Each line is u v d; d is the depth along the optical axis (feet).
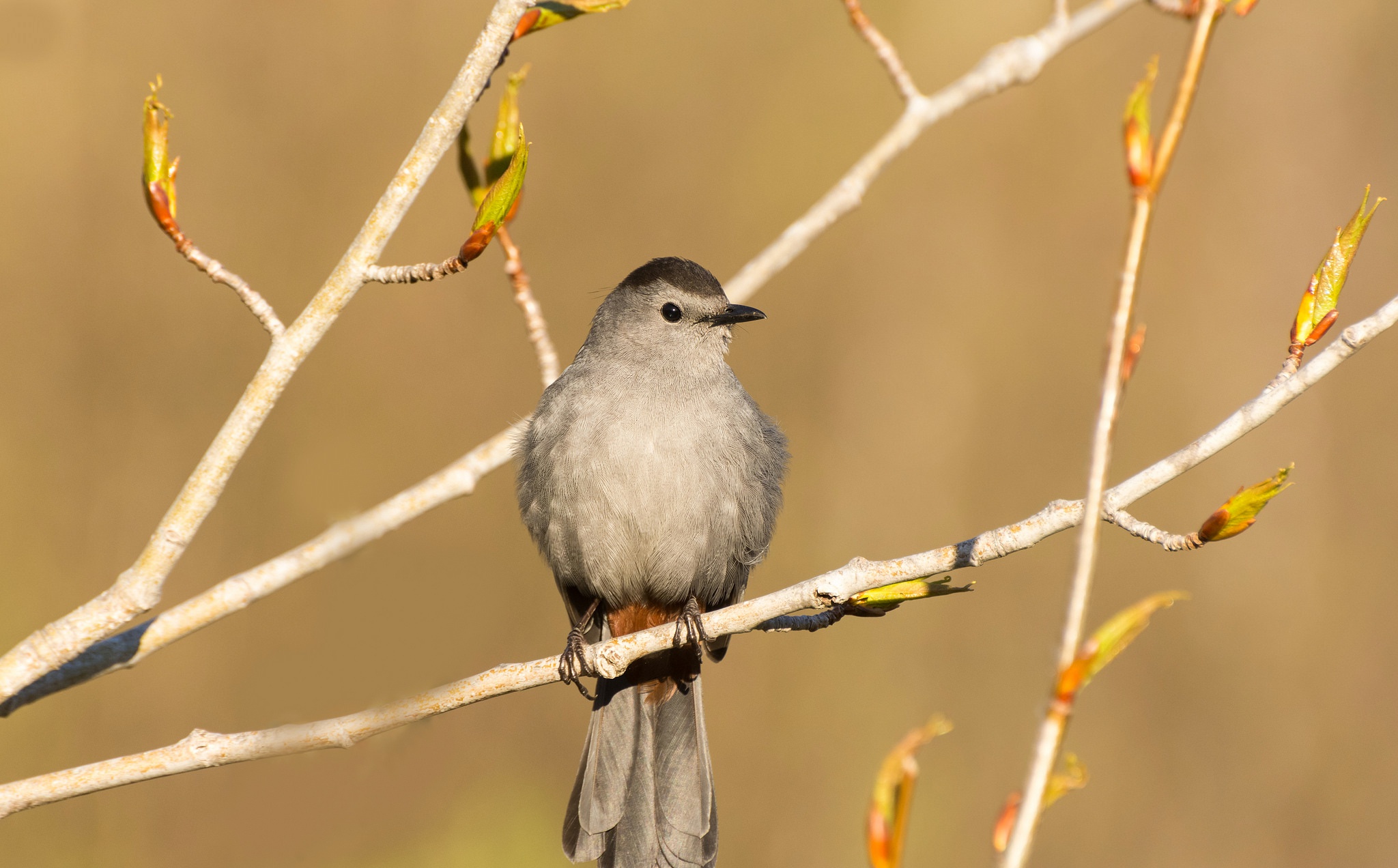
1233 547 43.14
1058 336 47.52
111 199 43.21
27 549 39.06
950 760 40.24
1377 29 48.98
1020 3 49.11
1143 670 41.73
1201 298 47.93
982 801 39.52
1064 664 9.29
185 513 15.81
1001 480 45.91
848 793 39.47
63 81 43.62
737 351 47.44
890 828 10.08
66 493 40.11
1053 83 49.62
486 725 38.78
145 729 35.81
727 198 47.73
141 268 43.01
